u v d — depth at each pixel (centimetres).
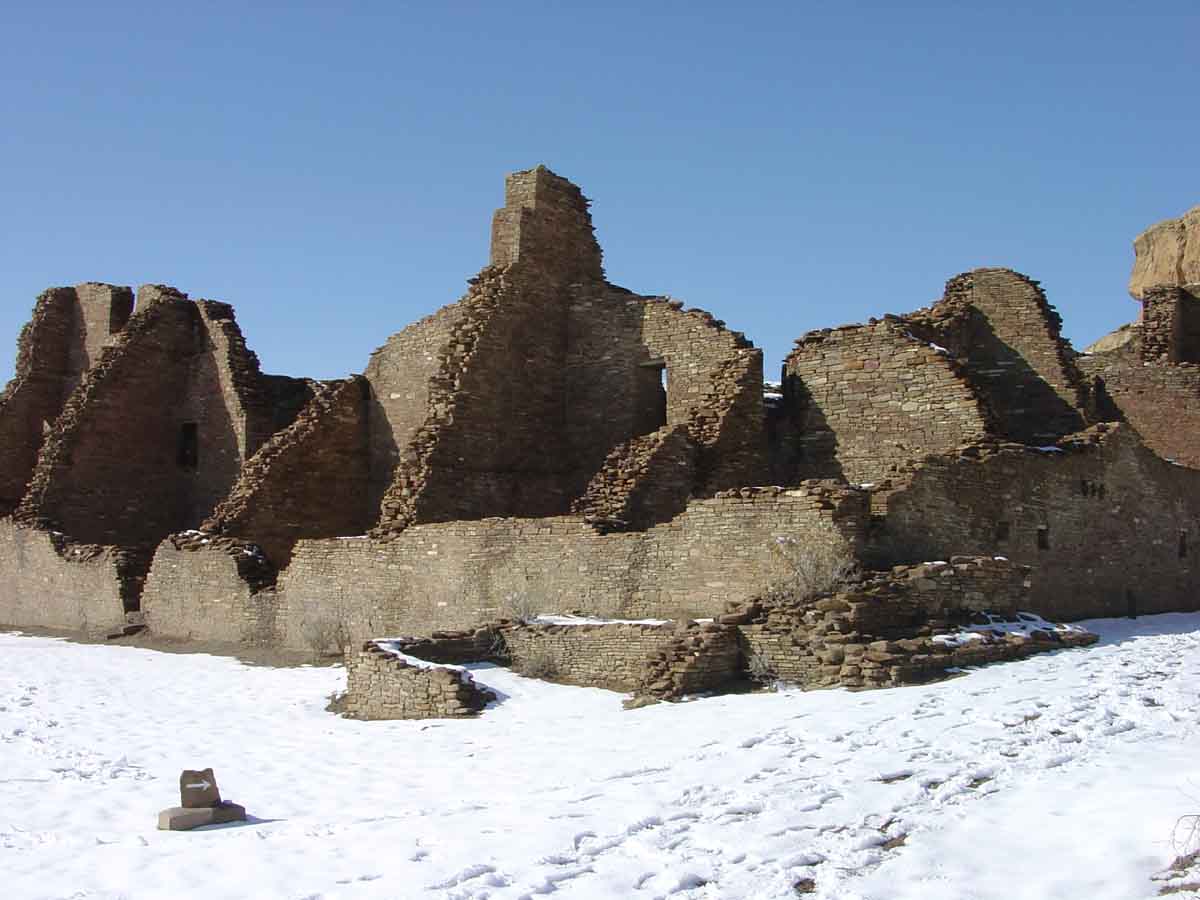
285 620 2850
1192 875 777
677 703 1662
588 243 3341
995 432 2452
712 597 2089
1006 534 2255
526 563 2389
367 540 2709
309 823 1188
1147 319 3353
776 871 877
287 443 3378
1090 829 898
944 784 1064
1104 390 3303
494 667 2059
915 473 2081
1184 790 962
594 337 3186
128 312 4603
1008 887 805
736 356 2736
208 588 3044
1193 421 3167
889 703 1445
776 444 2770
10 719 2008
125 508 3991
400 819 1163
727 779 1166
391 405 3506
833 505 1955
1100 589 2459
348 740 1680
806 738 1303
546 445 3141
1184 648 1839
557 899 857
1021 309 2977
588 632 1958
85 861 1081
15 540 3794
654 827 1020
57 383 4625
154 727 1898
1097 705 1352
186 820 1216
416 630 2572
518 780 1310
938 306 3042
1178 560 2703
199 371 4134
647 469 2483
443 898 873
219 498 4009
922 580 1853
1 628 3703
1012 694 1438
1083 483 2459
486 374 2991
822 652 1678
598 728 1548
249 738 1770
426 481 2811
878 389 2609
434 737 1636
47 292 4659
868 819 984
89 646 3086
